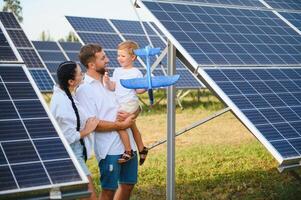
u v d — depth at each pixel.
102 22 19.45
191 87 18.30
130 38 19.08
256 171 9.69
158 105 19.81
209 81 7.12
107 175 6.46
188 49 7.54
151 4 8.22
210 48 7.77
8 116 5.30
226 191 8.66
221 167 9.95
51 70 21.45
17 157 5.02
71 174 5.01
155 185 8.91
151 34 19.81
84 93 6.38
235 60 7.82
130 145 6.51
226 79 7.26
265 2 10.18
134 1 8.06
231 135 13.61
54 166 5.04
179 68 19.03
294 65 8.34
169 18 8.05
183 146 12.04
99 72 6.49
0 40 6.07
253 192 8.61
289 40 9.04
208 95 22.42
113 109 6.50
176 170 9.70
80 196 5.00
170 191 7.34
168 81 6.02
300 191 8.50
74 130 6.03
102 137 6.44
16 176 4.88
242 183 9.02
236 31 8.68
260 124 6.63
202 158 10.59
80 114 6.18
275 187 8.77
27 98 5.52
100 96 6.44
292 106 7.21
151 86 5.98
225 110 7.59
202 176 9.38
